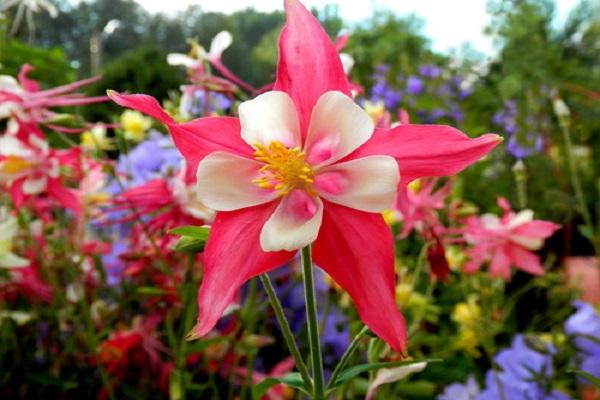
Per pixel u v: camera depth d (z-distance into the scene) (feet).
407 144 0.43
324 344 0.97
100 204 0.95
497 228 0.85
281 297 0.98
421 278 1.23
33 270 0.94
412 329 0.94
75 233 0.99
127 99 0.40
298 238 0.42
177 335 0.88
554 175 1.74
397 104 2.75
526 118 2.21
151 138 1.22
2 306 0.96
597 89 2.83
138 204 0.75
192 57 0.86
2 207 0.94
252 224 0.44
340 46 0.63
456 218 0.96
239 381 0.88
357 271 0.43
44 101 0.77
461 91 3.01
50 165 0.82
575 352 0.85
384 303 0.42
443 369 1.08
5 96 0.75
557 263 1.31
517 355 0.88
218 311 0.42
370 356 0.60
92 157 0.89
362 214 0.43
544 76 2.68
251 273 0.43
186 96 0.85
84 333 0.89
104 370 0.85
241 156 0.45
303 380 0.46
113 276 1.02
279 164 0.44
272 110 0.45
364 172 0.43
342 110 0.44
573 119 1.82
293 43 0.46
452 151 0.42
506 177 1.93
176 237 0.75
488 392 0.88
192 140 0.44
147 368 0.87
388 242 0.43
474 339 1.02
